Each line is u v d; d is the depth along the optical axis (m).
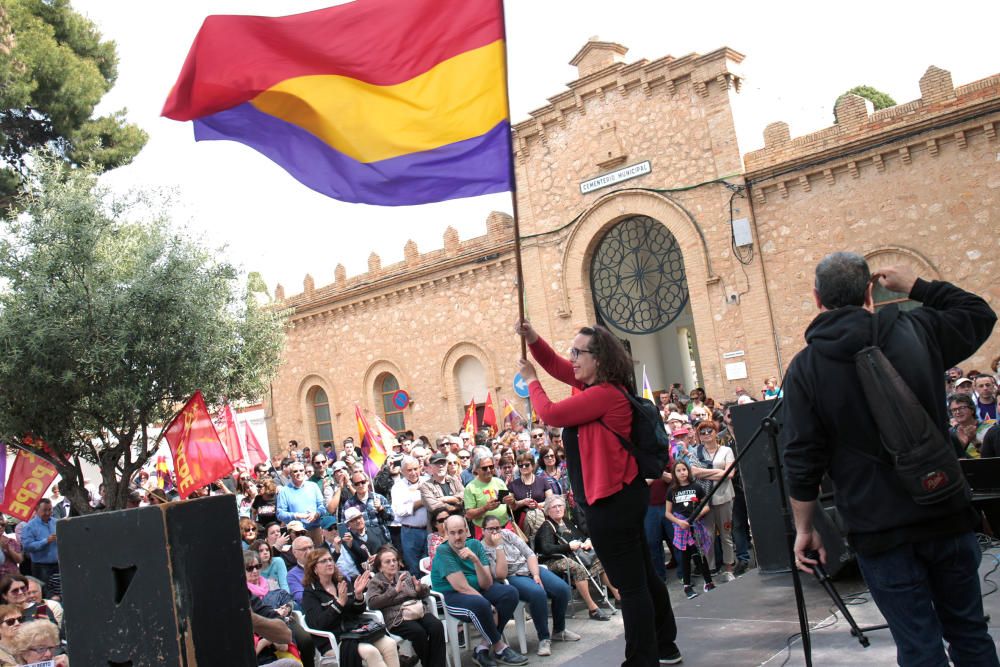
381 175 5.34
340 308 29.75
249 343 14.82
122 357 11.65
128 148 20.14
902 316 3.48
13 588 7.57
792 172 19.70
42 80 18.42
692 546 11.02
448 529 9.17
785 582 7.45
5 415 11.50
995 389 12.39
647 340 27.19
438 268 26.62
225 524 3.89
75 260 11.83
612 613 10.45
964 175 17.61
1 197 17.73
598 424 4.61
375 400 29.00
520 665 8.91
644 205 21.86
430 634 8.54
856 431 3.38
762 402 8.05
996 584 6.41
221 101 5.23
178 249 12.78
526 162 24.20
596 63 22.53
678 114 21.25
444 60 5.25
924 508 3.29
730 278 20.56
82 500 12.57
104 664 3.74
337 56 5.25
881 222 18.66
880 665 5.03
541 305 24.02
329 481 14.25
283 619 8.05
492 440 17.52
